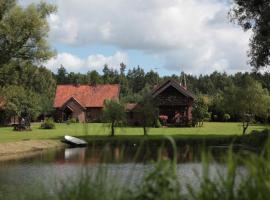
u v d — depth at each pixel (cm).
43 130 6122
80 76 16812
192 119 6950
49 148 3747
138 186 477
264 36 3994
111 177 493
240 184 420
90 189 473
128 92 16412
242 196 409
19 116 7938
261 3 4078
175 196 445
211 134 4897
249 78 4931
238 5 4281
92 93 10456
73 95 10325
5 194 1301
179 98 7481
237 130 5694
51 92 10888
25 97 7875
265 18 3834
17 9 3966
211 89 17162
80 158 2912
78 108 9894
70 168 2302
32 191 593
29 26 3956
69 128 6644
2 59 3978
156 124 6525
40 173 2134
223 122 8588
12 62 4088
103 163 521
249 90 4825
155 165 470
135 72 18212
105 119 4556
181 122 7238
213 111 8788
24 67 4184
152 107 4728
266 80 5122
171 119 7631
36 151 3538
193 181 598
